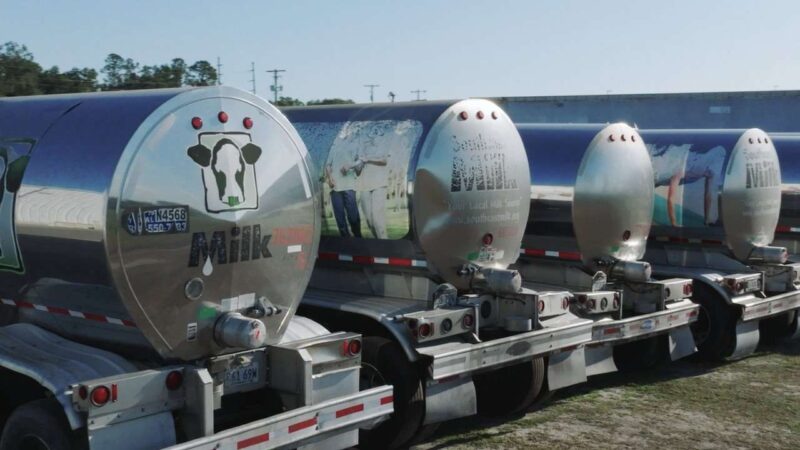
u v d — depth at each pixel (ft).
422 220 23.29
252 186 17.94
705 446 24.50
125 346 17.37
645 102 95.76
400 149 23.57
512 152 25.00
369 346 22.67
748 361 36.09
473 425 26.27
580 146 29.81
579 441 24.71
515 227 25.29
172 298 16.88
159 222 16.51
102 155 16.42
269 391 18.92
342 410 18.65
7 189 18.26
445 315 22.59
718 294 34.88
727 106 92.17
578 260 30.09
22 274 18.34
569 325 25.72
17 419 16.80
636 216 30.60
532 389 26.35
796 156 43.93
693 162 36.35
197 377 16.67
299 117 26.81
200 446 16.06
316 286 26.30
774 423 26.84
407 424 22.39
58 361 16.92
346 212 24.76
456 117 23.73
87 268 16.63
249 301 18.21
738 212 35.70
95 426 15.52
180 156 16.79
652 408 28.37
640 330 30.19
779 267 36.83
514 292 23.99
